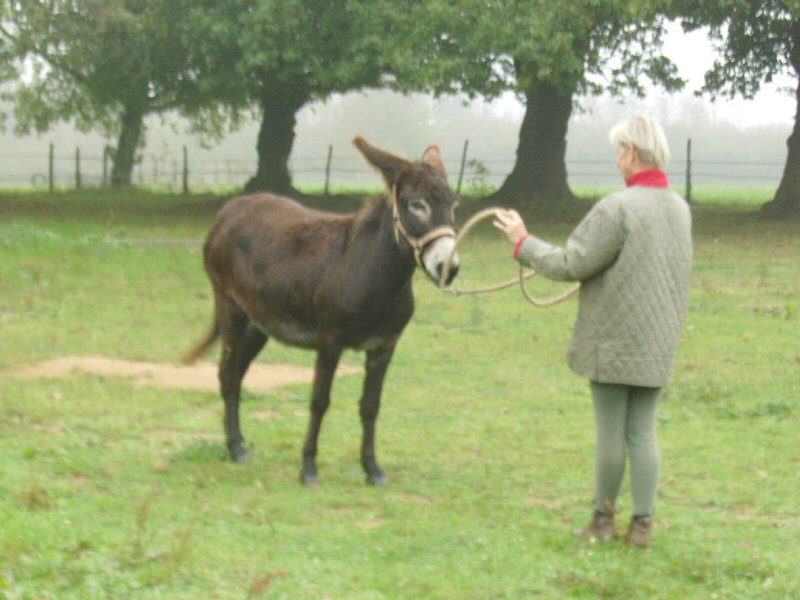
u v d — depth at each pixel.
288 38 23.48
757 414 8.35
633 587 4.70
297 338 6.62
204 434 7.54
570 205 28.06
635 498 5.23
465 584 4.70
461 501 6.10
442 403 8.66
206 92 29.31
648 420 5.22
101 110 32.66
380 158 5.92
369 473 6.46
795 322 12.34
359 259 6.12
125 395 8.50
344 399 8.72
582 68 22.27
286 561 4.90
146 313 12.17
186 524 5.40
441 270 5.66
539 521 5.72
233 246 6.96
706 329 11.89
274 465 6.81
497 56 22.64
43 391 8.46
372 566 4.91
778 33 25.64
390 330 6.29
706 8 24.45
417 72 21.67
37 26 26.48
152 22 25.19
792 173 26.53
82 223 22.55
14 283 13.55
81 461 6.51
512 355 10.59
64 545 4.86
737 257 18.58
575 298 13.91
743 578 4.86
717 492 6.38
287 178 30.94
